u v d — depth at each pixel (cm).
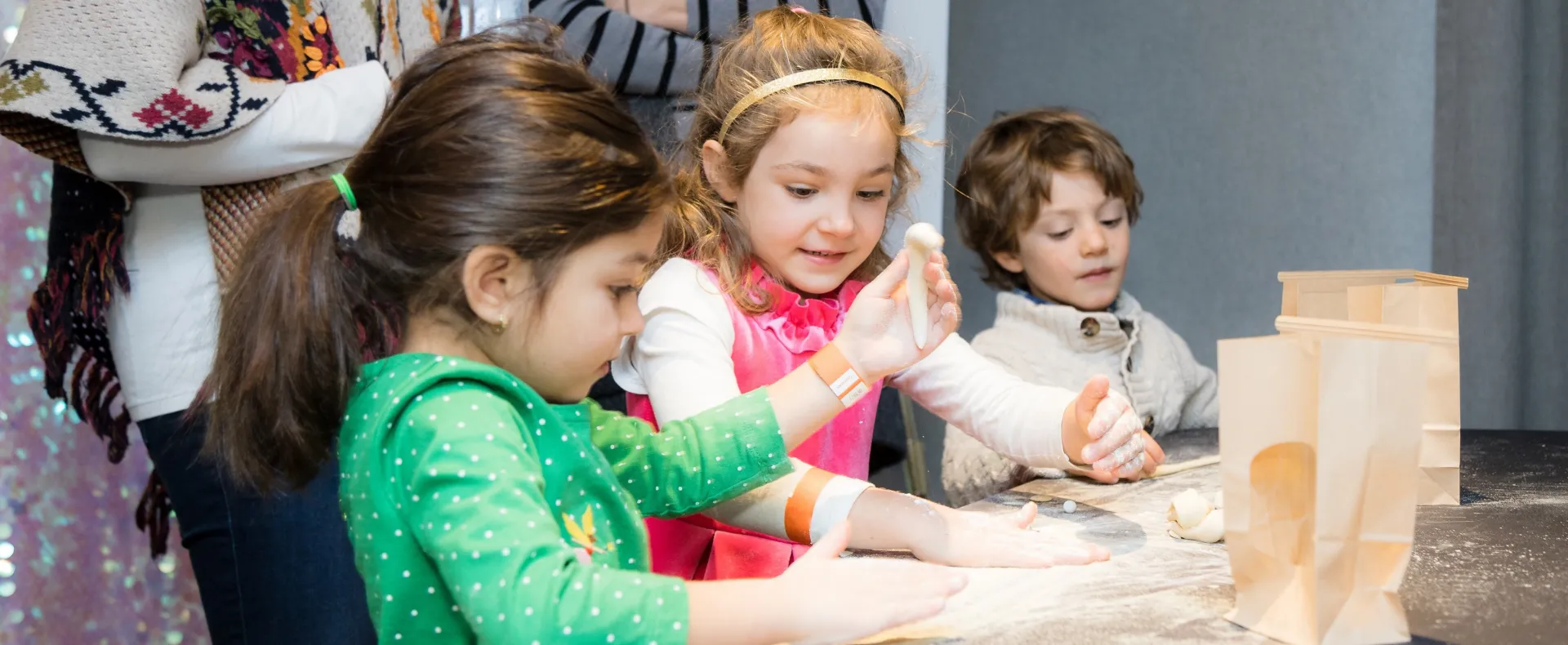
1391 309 101
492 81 74
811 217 108
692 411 102
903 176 125
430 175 72
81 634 167
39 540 164
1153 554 89
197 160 117
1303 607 70
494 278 73
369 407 74
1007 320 176
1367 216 236
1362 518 68
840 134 106
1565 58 218
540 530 67
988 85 263
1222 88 245
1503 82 218
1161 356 175
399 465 71
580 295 74
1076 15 254
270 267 74
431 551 68
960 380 119
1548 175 221
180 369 124
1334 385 68
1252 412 71
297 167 122
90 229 123
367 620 126
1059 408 110
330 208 75
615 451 91
